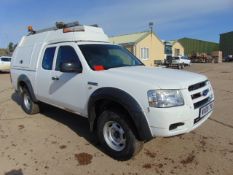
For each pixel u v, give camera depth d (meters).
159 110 3.57
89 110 4.48
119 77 4.05
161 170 3.90
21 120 6.43
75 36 5.23
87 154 4.45
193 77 4.19
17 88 7.15
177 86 3.72
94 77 4.39
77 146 4.79
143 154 4.41
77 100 4.81
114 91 3.96
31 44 6.60
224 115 6.66
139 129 3.74
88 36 5.41
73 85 4.84
